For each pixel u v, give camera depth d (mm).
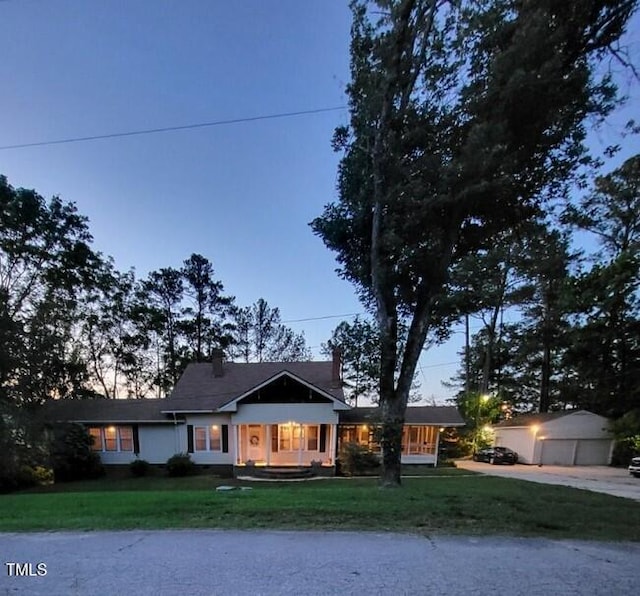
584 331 24125
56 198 24641
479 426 30391
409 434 22500
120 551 3828
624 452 25672
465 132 8266
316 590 2967
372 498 6617
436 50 8461
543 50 6938
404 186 8570
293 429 20031
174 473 17906
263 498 6562
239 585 3057
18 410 15625
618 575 3324
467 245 9891
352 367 32719
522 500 6945
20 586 3072
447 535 4391
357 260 11133
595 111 7855
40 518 5246
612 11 7012
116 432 19922
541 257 23328
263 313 40562
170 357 34906
